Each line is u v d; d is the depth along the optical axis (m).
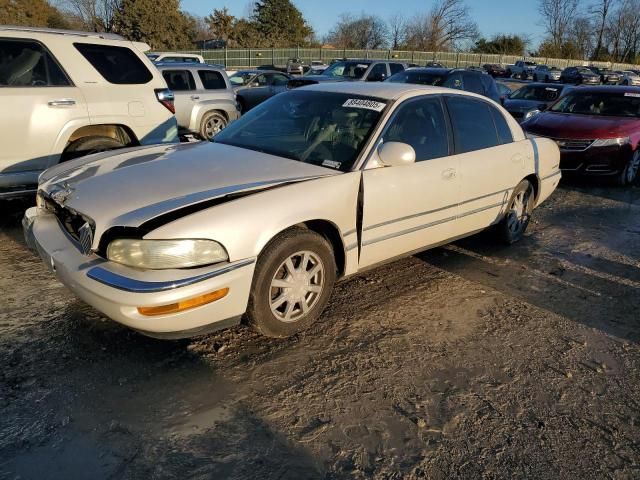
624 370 3.29
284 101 4.45
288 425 2.62
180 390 2.83
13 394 2.72
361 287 4.27
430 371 3.15
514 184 5.02
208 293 2.77
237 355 3.19
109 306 2.70
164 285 2.65
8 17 42.47
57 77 5.23
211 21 59.78
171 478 2.26
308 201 3.21
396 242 3.89
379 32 63.84
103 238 2.84
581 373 3.23
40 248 3.18
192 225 2.76
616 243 5.78
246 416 2.67
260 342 3.35
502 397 2.95
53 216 3.40
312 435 2.56
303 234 3.20
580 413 2.85
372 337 3.50
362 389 2.94
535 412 2.84
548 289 4.45
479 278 4.59
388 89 4.16
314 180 3.34
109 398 2.74
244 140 4.11
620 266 5.07
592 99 9.44
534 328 3.76
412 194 3.86
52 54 5.21
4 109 4.80
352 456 2.45
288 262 3.18
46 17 44.59
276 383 2.95
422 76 12.50
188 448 2.44
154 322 2.70
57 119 5.12
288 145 3.88
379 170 3.65
